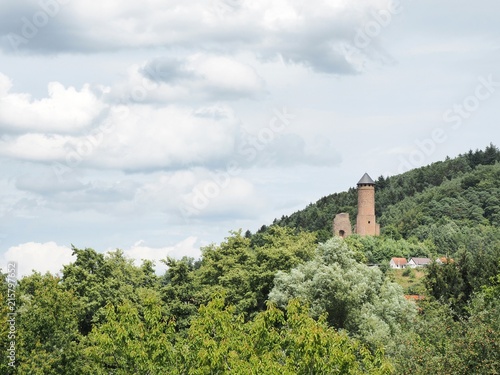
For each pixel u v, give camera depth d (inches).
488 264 3582.7
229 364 1877.5
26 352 2353.6
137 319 2081.7
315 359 1776.6
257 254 3720.5
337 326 3014.3
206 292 3388.3
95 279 3275.1
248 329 2078.0
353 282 3061.0
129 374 2048.5
